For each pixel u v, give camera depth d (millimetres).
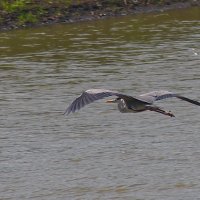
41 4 29781
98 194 13070
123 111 8398
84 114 17844
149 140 15727
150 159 14609
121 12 30406
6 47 25344
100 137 16016
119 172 14000
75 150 15219
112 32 27203
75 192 13180
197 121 16984
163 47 24656
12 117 17594
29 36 26938
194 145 15312
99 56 23734
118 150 15148
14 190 13375
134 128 16625
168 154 14859
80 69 22156
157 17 29797
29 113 17906
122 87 19812
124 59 23203
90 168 14258
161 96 7957
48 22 28938
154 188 13266
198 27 27688
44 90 19922
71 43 25609
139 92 19203
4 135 16266
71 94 19375
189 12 30625
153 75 21031
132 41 25719
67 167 14328
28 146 15547
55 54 24172
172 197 12828
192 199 12719
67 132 16406
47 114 17766
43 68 22422
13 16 28812
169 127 16609
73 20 29250
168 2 31844
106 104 18766
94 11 30125
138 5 31172
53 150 15273
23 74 21766
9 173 14172
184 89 19500
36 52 24531
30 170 14273
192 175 13781
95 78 20969
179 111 17906
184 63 22391
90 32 27328
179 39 25750
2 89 20203
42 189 13367
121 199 12805
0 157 14984
